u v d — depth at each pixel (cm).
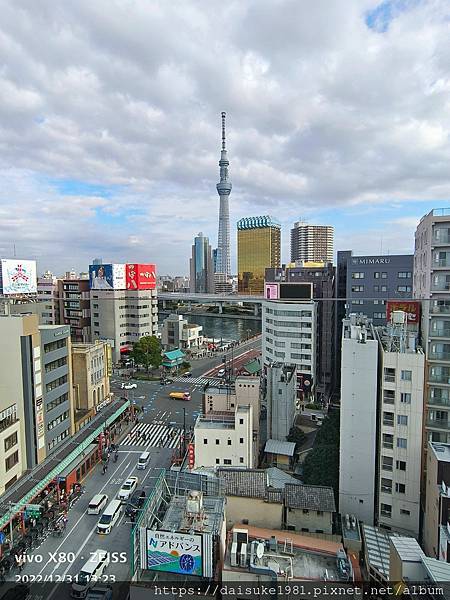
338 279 9281
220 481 3091
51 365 4869
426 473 3681
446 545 2681
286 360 8381
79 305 11262
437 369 4038
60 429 5031
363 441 3966
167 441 6062
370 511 3978
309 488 3566
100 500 4281
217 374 9931
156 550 2381
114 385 8975
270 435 5700
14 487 3997
